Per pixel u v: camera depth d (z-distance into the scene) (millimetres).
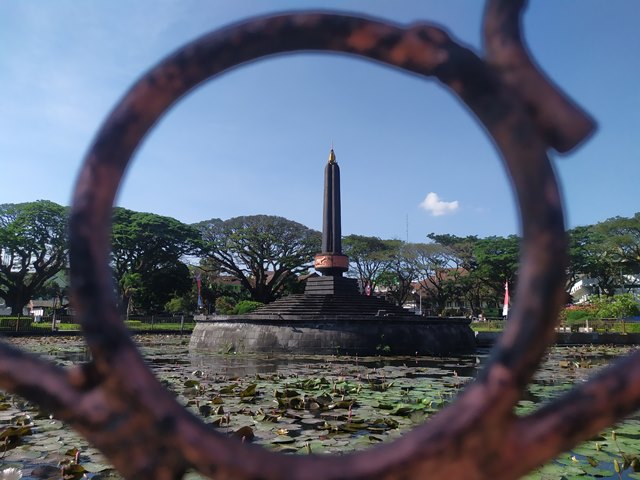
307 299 20891
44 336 27469
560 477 3570
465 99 810
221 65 841
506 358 769
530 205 763
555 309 752
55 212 37344
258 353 17141
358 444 4586
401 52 813
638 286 45125
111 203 835
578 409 781
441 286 49375
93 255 810
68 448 4441
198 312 41500
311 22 810
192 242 42062
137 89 830
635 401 774
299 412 6164
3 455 4211
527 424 791
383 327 17141
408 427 5320
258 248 44594
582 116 819
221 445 802
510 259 42969
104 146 822
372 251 47875
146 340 25766
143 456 806
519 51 845
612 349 21188
